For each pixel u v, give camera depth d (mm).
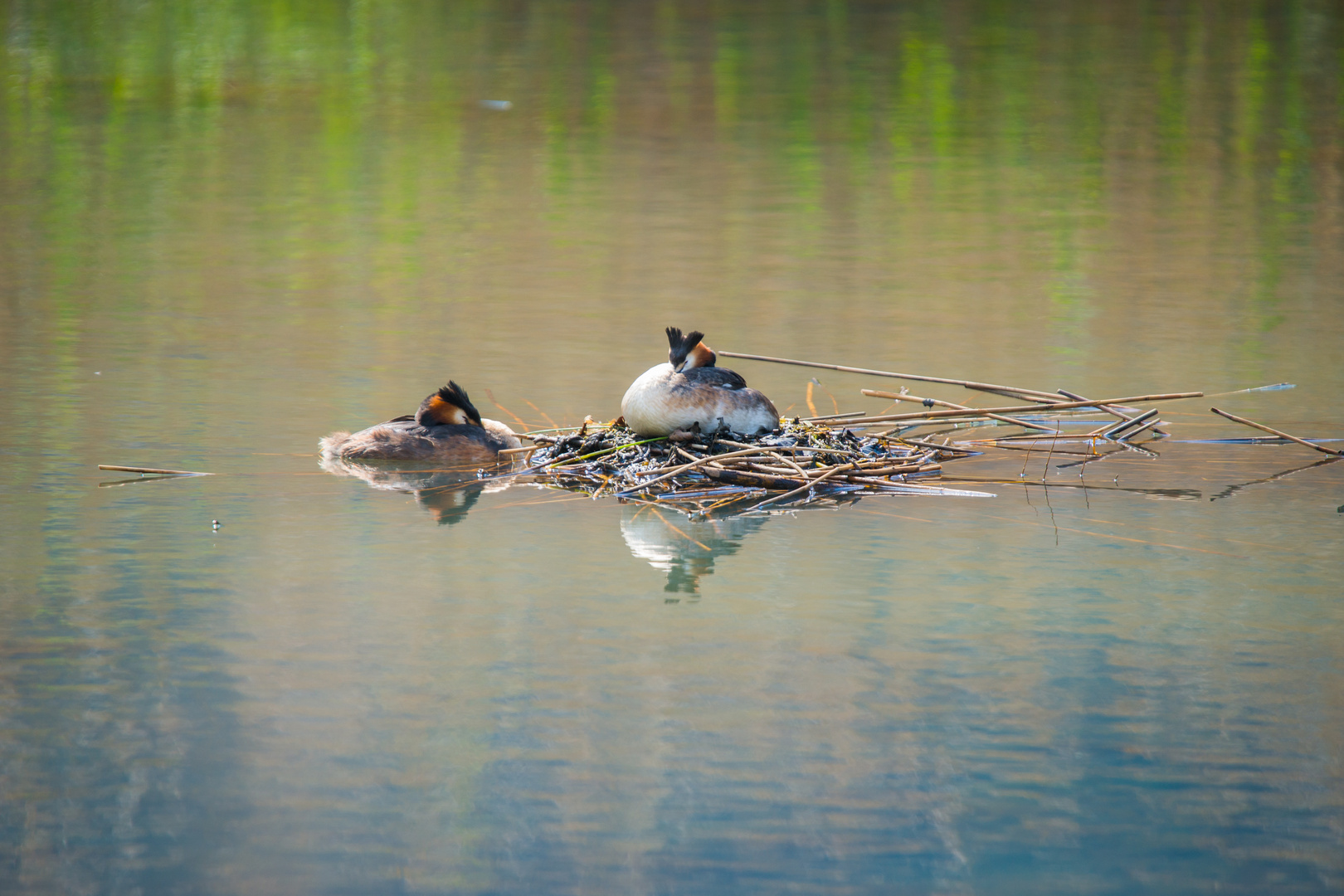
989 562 12055
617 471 14617
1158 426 16391
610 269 25562
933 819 8203
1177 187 33312
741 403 14805
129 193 32219
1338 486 14180
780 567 11953
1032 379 18172
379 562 12055
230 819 8203
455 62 52031
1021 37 56344
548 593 11359
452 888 7609
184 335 20547
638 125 41781
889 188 33531
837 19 60750
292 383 18078
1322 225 28969
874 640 10453
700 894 7578
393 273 25141
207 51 53688
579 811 8297
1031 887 7625
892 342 20281
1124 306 22469
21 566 11773
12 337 20250
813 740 9039
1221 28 57219
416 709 9414
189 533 12688
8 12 59969
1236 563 11984
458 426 15430
